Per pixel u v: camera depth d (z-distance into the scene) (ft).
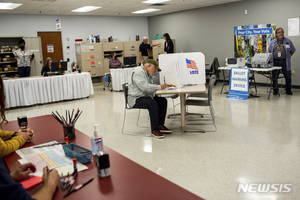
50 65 24.68
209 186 7.94
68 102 22.97
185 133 13.17
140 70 12.35
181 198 3.43
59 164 4.57
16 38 29.60
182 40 35.01
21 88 20.89
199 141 11.92
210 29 31.32
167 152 10.79
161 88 12.19
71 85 23.39
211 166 9.31
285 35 25.02
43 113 19.02
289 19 24.47
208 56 32.27
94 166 4.53
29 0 22.41
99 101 22.77
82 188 3.77
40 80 21.77
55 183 3.71
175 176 8.68
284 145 10.93
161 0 26.27
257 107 17.90
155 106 12.35
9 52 27.94
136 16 38.70
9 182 3.18
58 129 6.96
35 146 5.57
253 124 14.10
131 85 12.74
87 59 32.81
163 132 13.32
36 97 21.77
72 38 33.65
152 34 39.63
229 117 15.78
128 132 13.69
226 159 9.84
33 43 29.84
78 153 4.69
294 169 8.79
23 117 6.86
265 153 10.22
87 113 18.42
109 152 5.18
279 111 16.52
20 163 4.69
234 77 21.86
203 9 31.60
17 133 5.91
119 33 37.58
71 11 30.04
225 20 29.60
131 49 36.55
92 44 32.94
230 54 29.86
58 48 32.78
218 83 30.55
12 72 29.66
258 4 26.50
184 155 10.41
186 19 33.86
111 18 36.58
